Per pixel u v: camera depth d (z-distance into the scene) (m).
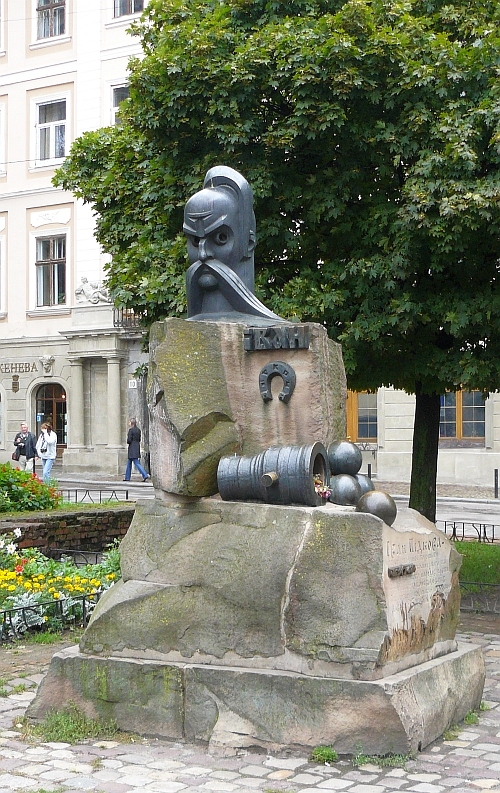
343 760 5.79
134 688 6.37
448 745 6.12
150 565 6.63
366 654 5.85
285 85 10.61
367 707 5.78
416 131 10.52
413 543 6.38
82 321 32.75
